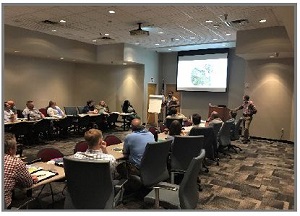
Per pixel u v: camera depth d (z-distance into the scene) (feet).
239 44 22.79
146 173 9.00
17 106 28.78
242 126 25.41
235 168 15.67
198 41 28.37
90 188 6.53
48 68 32.14
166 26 21.86
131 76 35.12
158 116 34.78
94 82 36.29
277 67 25.14
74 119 25.09
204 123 18.74
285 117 24.98
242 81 30.78
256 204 10.71
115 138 12.98
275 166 16.29
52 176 7.31
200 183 12.89
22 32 23.99
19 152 12.29
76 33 25.81
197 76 33.40
